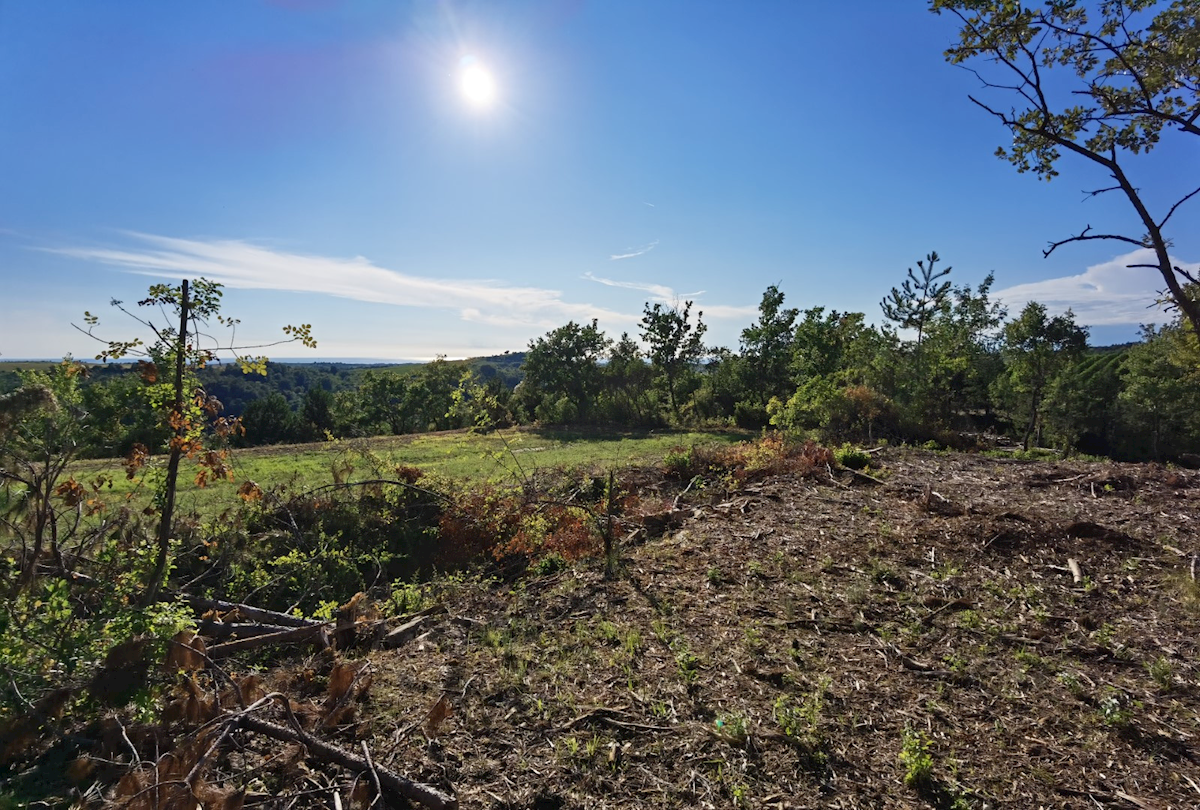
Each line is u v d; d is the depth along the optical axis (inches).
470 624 212.8
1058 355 925.2
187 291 199.9
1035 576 225.1
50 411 180.5
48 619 145.6
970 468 427.2
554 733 142.3
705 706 151.2
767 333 1334.9
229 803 106.3
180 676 148.8
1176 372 1008.2
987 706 149.1
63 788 122.6
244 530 321.7
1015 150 223.1
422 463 668.7
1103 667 165.2
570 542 315.9
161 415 203.0
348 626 204.2
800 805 117.4
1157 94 193.6
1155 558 234.1
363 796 117.2
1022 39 194.5
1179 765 126.4
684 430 1256.8
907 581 226.1
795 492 366.3
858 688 157.8
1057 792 119.6
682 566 256.8
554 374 1534.2
